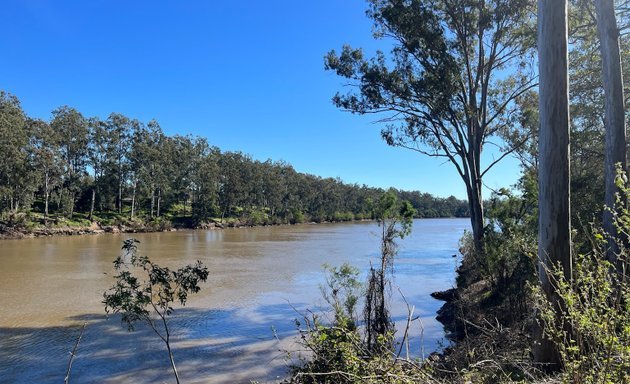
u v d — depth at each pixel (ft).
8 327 37.63
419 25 53.26
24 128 166.50
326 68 60.34
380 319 25.67
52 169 172.04
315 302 47.01
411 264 81.71
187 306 45.42
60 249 107.24
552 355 16.10
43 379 26.78
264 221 264.93
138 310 19.98
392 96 59.00
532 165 61.11
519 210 41.57
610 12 29.27
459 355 20.39
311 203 323.16
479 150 57.93
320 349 14.89
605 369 9.06
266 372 27.40
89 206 213.87
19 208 176.55
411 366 14.69
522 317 27.32
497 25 54.54
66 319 40.27
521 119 56.03
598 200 36.11
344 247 116.88
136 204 235.20
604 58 29.14
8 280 61.11
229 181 253.85
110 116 208.23
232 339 34.32
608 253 24.31
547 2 18.07
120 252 100.17
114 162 206.59
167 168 224.94
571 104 43.73
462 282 53.72
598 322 9.29
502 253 37.91
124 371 28.04
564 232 17.15
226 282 60.44
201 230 213.05
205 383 25.90
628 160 39.40
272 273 68.80
